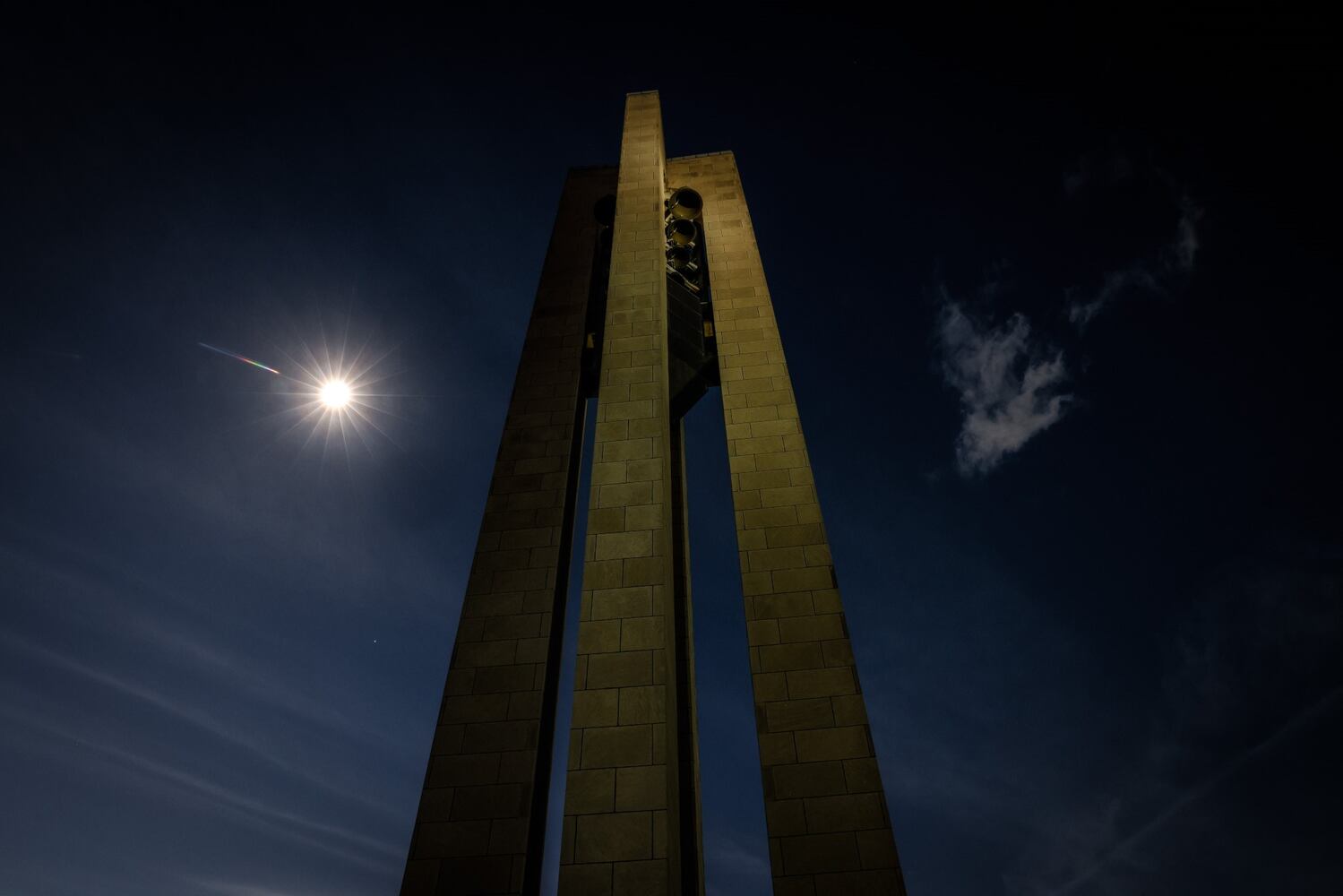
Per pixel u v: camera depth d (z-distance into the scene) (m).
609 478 16.62
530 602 17.98
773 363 22.84
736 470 20.09
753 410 21.50
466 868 14.20
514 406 22.45
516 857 14.27
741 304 25.14
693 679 20.47
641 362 19.16
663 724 12.97
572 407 22.27
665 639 14.06
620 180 26.22
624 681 13.54
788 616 17.09
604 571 15.09
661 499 16.09
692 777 18.75
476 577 18.56
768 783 14.73
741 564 18.08
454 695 16.58
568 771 12.58
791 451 20.33
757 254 27.17
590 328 25.92
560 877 11.47
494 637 17.44
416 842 14.58
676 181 31.25
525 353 24.03
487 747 15.77
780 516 18.94
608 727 13.01
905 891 13.27
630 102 31.20
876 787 14.47
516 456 21.11
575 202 30.05
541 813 16.02
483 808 14.94
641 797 12.19
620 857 11.60
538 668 16.88
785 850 13.88
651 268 21.92
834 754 14.95
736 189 30.53
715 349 25.97
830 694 15.80
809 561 17.98
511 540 19.23
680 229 29.05
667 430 18.56
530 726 15.99
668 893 11.27
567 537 20.25
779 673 16.20
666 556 15.62
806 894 13.35
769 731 15.42
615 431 17.58
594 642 14.09
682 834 17.92
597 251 28.25
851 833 13.96
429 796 15.17
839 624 16.83
